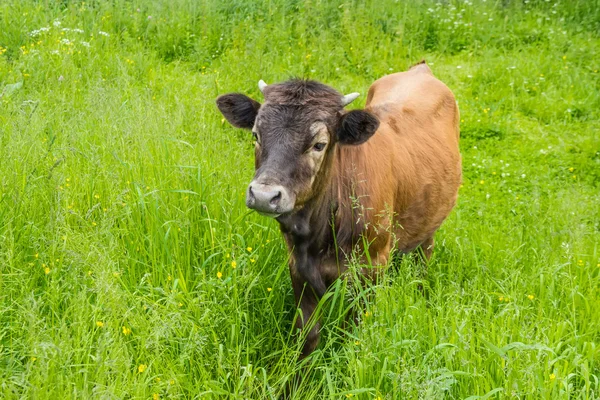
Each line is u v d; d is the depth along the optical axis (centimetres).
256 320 467
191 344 405
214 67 952
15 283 446
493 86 970
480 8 1129
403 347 419
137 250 502
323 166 440
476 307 467
